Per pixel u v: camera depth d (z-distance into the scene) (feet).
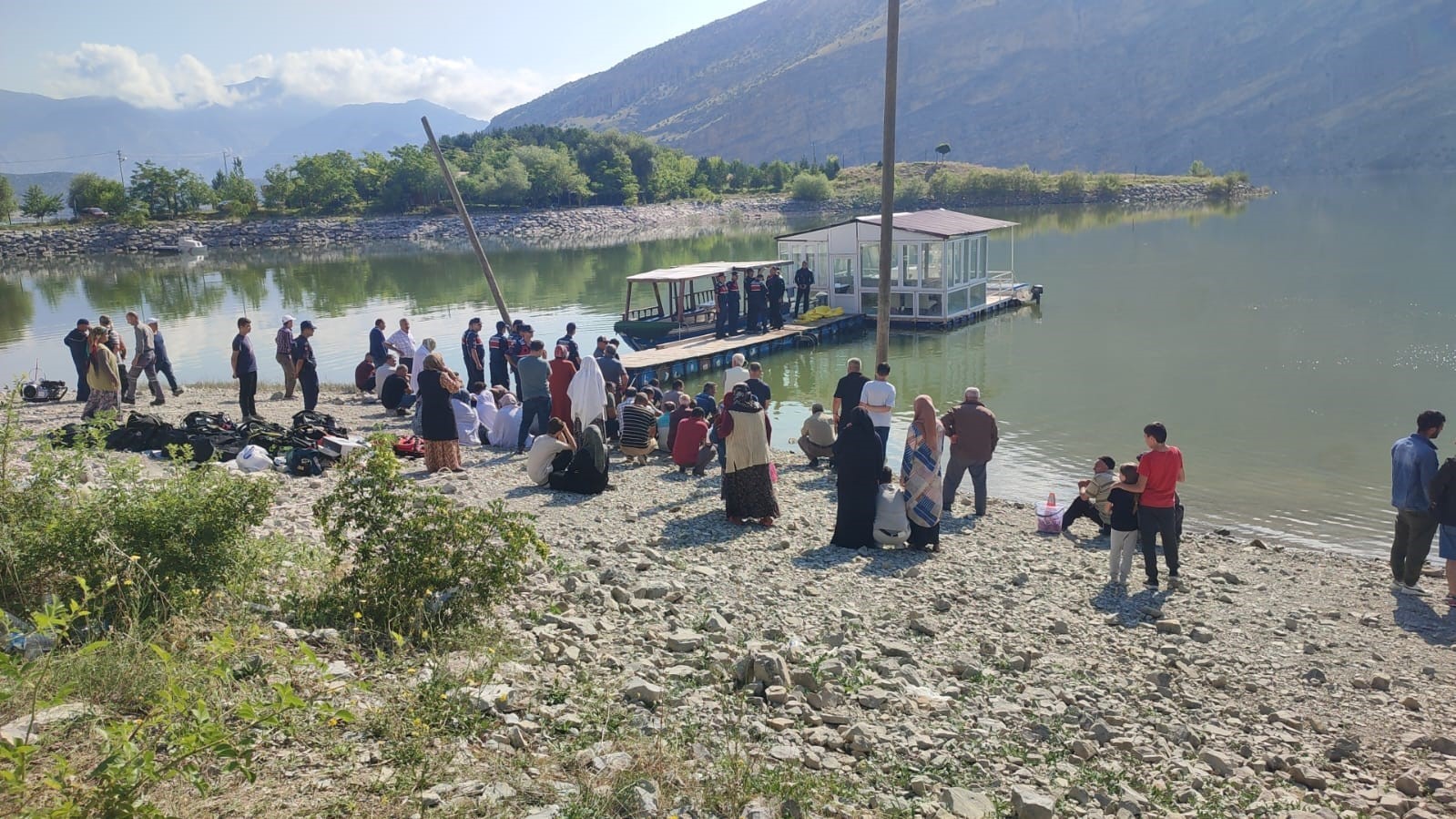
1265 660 29.25
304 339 64.23
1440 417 36.52
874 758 20.81
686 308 123.75
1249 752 23.45
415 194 426.51
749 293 109.81
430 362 48.37
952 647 28.48
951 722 23.13
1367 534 46.68
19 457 34.78
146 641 18.97
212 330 130.82
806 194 454.40
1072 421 70.85
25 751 12.02
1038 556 39.52
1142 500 35.42
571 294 160.04
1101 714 24.57
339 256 283.18
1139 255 189.67
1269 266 162.09
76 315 150.30
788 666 24.94
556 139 563.89
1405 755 23.80
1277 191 466.29
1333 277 144.66
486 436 59.21
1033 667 27.50
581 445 45.80
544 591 29.17
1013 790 19.40
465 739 18.11
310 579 26.37
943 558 38.04
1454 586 34.01
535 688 21.34
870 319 121.70
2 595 20.61
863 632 29.04
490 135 604.49
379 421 62.95
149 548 22.25
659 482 48.73
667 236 327.47
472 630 24.12
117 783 12.53
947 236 114.42
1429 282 134.41
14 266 277.03
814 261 125.08
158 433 46.91
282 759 16.15
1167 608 33.58
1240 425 68.54
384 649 22.66
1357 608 34.55
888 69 61.62
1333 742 24.40
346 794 15.30
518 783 16.55
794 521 42.32
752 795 17.61
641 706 21.43
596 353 66.13
